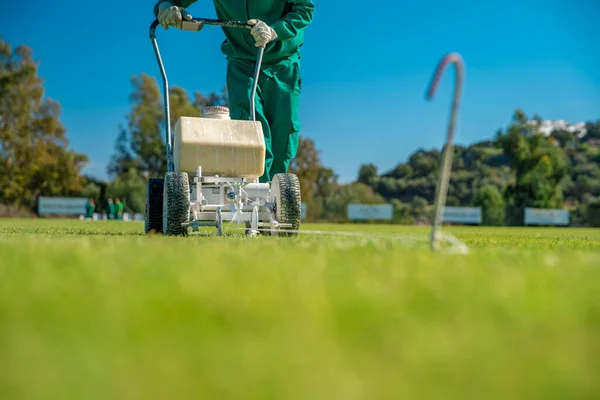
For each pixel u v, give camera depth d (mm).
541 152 45312
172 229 5660
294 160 51156
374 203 45344
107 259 2172
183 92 48906
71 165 43844
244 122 6391
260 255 2480
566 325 1091
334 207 41750
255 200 6211
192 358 823
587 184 57031
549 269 2068
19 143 42469
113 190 43594
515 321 1111
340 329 1006
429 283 1597
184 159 6117
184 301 1238
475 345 904
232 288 1435
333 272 1849
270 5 7750
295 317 1100
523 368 786
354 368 772
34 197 44156
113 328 998
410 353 846
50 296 1284
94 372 752
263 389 693
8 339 925
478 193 46344
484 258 2594
